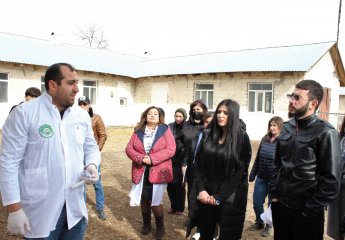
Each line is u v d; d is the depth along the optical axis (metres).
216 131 3.43
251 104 16.66
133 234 4.57
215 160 3.37
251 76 16.50
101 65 20.69
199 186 3.45
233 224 3.36
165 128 4.51
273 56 17.06
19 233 2.30
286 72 15.37
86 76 19.75
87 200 5.84
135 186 4.40
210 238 3.54
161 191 4.39
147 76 20.48
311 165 2.71
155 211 4.38
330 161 2.60
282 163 2.92
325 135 2.65
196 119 5.21
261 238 4.63
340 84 19.41
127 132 17.39
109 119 20.64
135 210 5.54
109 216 5.18
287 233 2.94
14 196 2.29
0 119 16.42
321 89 2.79
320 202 2.62
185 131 5.23
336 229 3.05
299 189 2.74
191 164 4.52
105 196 6.21
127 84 21.86
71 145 2.55
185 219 5.22
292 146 2.83
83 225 2.72
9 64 16.75
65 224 2.61
